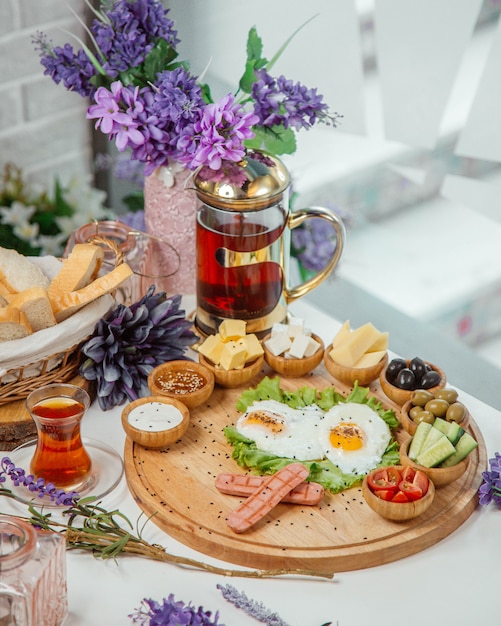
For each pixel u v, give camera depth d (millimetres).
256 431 1223
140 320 1326
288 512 1111
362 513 1112
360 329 1367
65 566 988
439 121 2043
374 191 2203
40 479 1087
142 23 1442
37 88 2123
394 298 2275
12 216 2162
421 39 1985
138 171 2076
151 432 1184
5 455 1243
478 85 1956
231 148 1328
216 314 1429
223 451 1222
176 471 1178
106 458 1218
